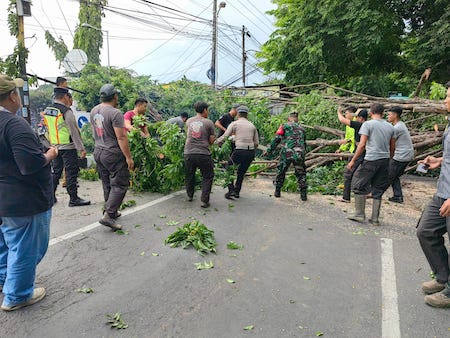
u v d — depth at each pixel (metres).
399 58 16.52
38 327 2.74
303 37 15.73
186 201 6.39
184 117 8.96
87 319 2.86
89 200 6.27
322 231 5.12
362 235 5.01
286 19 17.41
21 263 2.85
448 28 12.45
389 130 5.27
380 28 14.15
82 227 4.87
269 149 6.93
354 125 6.77
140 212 5.63
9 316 2.86
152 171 6.72
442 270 3.29
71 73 12.58
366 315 3.04
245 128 6.54
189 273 3.70
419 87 11.19
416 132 9.15
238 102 12.26
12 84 2.69
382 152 5.25
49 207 2.97
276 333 2.76
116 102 4.80
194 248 4.33
